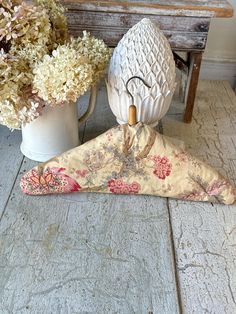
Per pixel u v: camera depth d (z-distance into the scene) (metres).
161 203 0.65
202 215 0.63
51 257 0.54
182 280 0.52
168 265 0.54
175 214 0.63
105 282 0.51
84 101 0.99
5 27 0.57
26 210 0.62
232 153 0.81
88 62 0.61
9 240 0.57
